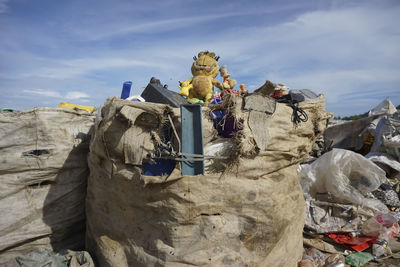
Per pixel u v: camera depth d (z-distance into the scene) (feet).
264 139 8.13
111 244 8.73
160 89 10.58
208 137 7.84
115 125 7.93
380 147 18.79
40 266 8.20
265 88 8.96
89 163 9.64
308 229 12.48
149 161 7.88
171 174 7.50
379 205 13.92
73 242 10.70
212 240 7.70
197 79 10.78
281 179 8.87
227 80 11.86
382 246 11.60
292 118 8.98
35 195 9.69
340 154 13.97
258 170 8.17
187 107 7.44
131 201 8.21
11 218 9.24
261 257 8.30
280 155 8.65
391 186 16.29
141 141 7.70
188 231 7.68
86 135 10.57
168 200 7.62
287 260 9.11
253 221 8.07
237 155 7.76
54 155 9.77
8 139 9.12
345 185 13.39
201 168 7.20
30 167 9.43
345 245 12.07
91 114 10.94
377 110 25.38
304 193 14.03
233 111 7.89
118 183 8.31
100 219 9.16
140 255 8.07
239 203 7.91
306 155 10.23
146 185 7.66
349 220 12.80
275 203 8.41
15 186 9.32
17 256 9.37
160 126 7.84
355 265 10.92
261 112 8.25
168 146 7.47
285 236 9.05
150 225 8.05
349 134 24.85
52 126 9.70
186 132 7.30
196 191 7.57
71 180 10.33
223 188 7.73
